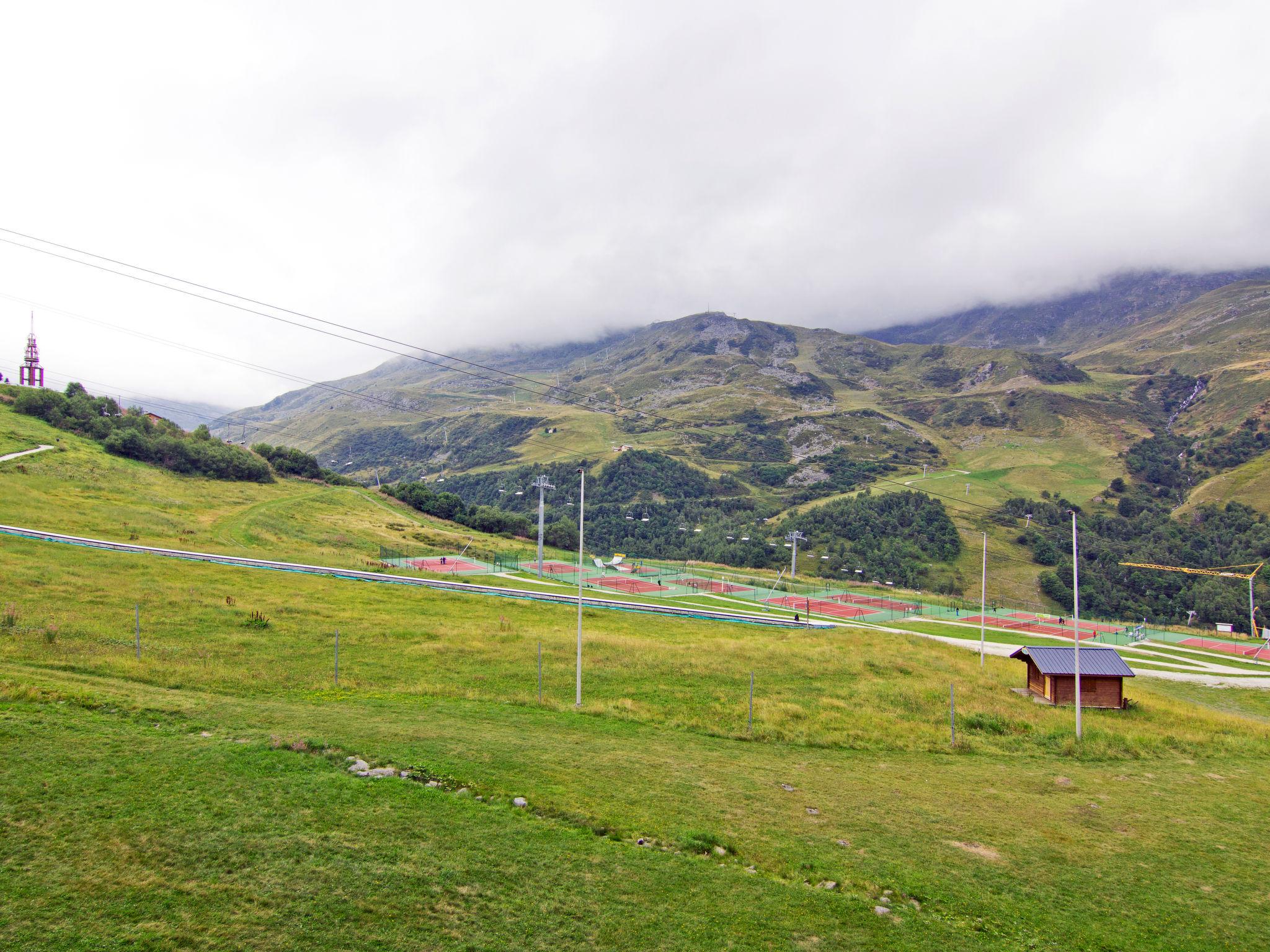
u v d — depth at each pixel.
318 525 123.81
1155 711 49.53
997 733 40.84
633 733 35.12
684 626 76.56
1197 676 80.75
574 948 17.39
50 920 15.89
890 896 21.56
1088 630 111.56
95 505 95.69
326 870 19.12
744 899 20.41
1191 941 20.42
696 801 26.95
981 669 57.84
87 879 17.44
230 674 36.91
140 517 94.75
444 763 27.19
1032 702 48.91
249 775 23.84
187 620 47.75
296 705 33.09
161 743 25.47
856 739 37.38
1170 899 22.77
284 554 91.88
